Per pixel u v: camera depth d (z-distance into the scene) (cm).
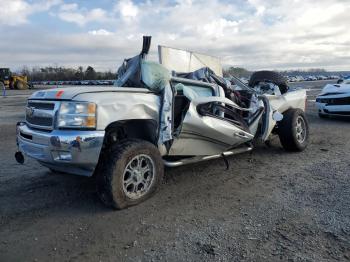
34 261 283
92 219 359
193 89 470
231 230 329
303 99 694
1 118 1232
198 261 278
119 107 380
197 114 435
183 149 443
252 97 567
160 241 311
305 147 644
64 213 374
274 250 291
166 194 428
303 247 294
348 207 373
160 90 425
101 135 361
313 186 445
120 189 371
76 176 501
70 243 311
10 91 3772
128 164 377
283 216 357
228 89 537
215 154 487
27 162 585
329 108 1041
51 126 371
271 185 457
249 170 529
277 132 631
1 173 521
